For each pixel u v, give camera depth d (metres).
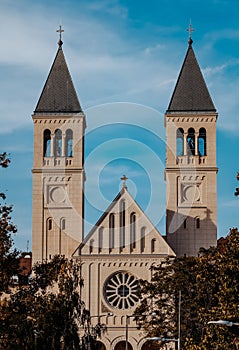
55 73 133.62
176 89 133.12
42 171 130.50
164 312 100.56
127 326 117.19
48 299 81.75
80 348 83.38
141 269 126.50
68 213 129.75
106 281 126.69
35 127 131.38
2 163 66.44
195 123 131.38
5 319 70.19
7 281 70.00
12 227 69.81
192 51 134.88
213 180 130.25
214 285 74.88
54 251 129.38
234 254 66.62
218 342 65.25
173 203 130.00
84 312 90.06
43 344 76.75
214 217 129.75
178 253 129.38
